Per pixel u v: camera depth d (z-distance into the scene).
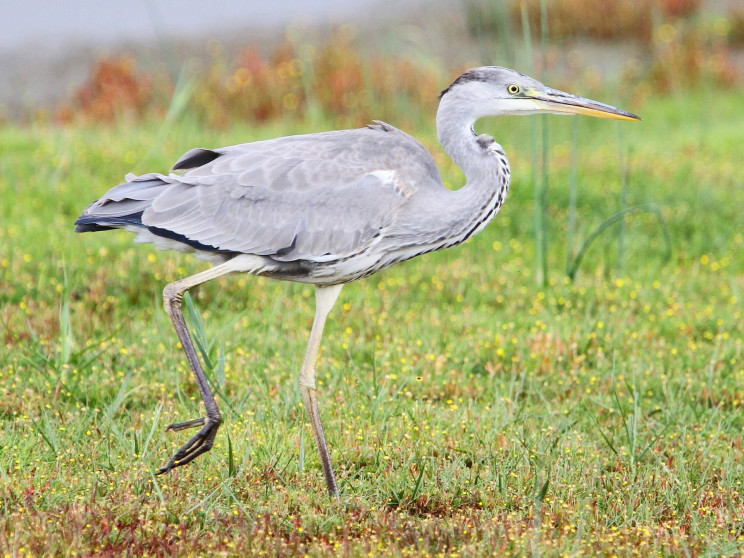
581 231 16.72
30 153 19.67
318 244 8.93
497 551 7.20
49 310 12.39
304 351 11.77
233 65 30.83
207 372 10.67
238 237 8.86
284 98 25.25
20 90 28.55
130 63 26.66
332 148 9.16
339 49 27.98
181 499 8.12
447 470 8.79
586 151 22.56
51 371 10.75
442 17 36.50
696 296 14.25
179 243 8.95
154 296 13.40
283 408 10.23
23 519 7.29
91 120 23.97
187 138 21.92
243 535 7.42
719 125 26.17
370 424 9.80
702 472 9.20
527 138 23.98
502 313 13.38
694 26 34.44
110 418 9.31
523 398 11.27
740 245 16.61
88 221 8.92
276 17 36.56
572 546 7.34
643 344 12.34
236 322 12.19
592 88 28.69
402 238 9.29
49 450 8.91
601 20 34.56
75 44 32.50
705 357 12.06
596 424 10.11
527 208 17.94
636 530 7.80
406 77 26.66
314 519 7.84
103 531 7.34
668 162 21.39
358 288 14.10
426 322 12.75
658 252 16.27
